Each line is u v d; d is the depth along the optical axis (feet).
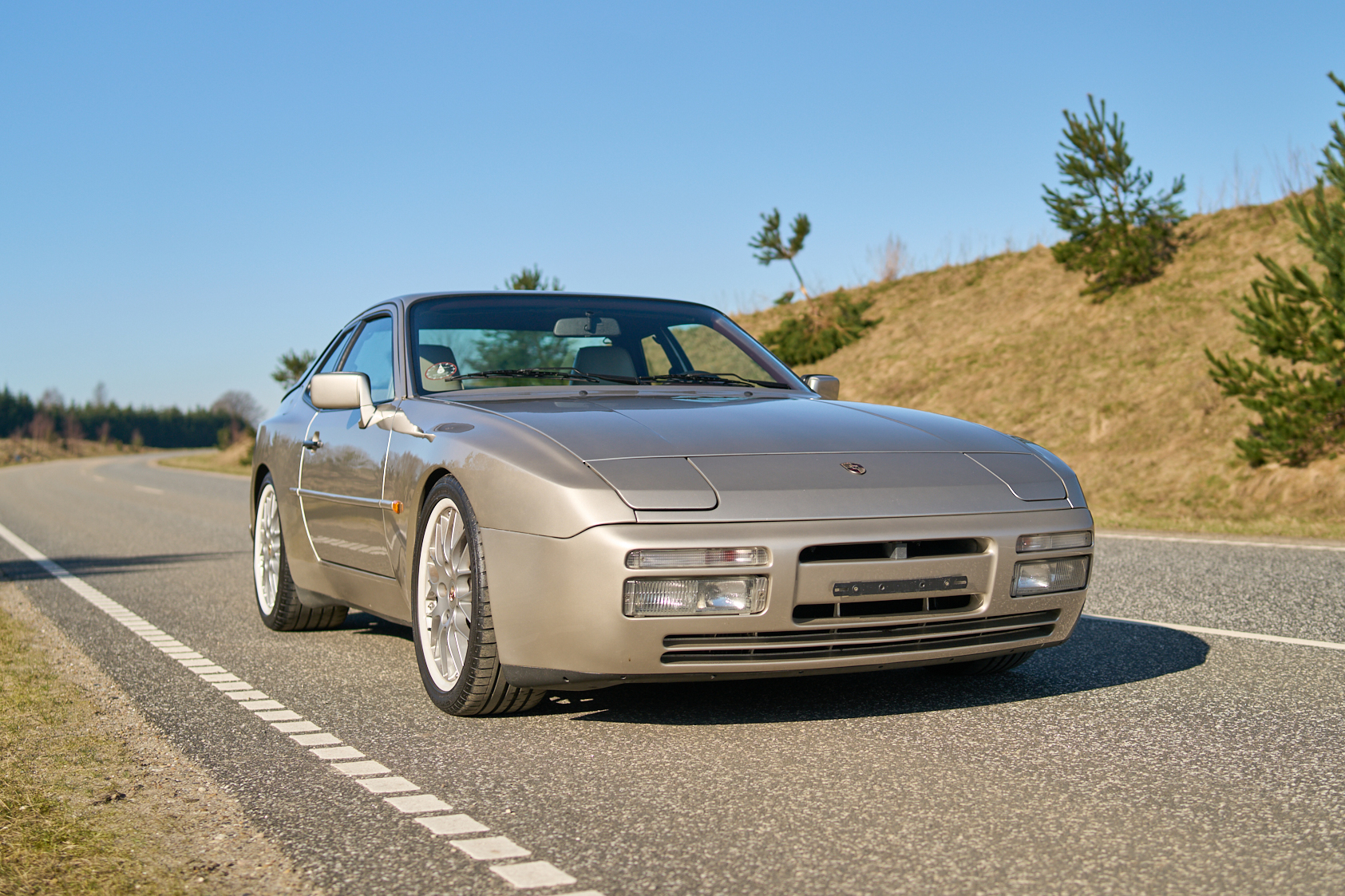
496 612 10.50
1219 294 70.33
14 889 6.97
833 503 10.10
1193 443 55.62
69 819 8.39
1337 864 7.15
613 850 7.64
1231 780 8.98
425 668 12.06
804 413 12.25
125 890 7.00
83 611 19.99
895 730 10.65
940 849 7.52
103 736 10.91
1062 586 10.98
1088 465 57.88
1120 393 64.18
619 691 12.50
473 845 7.77
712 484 10.06
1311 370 45.44
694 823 8.15
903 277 109.60
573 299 15.51
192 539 36.32
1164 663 13.64
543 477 10.14
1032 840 7.66
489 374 13.71
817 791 8.85
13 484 94.48
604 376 14.12
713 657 9.87
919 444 11.44
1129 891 6.77
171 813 8.55
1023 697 11.98
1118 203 77.56
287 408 17.92
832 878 7.06
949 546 10.40
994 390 71.92
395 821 8.31
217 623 18.51
